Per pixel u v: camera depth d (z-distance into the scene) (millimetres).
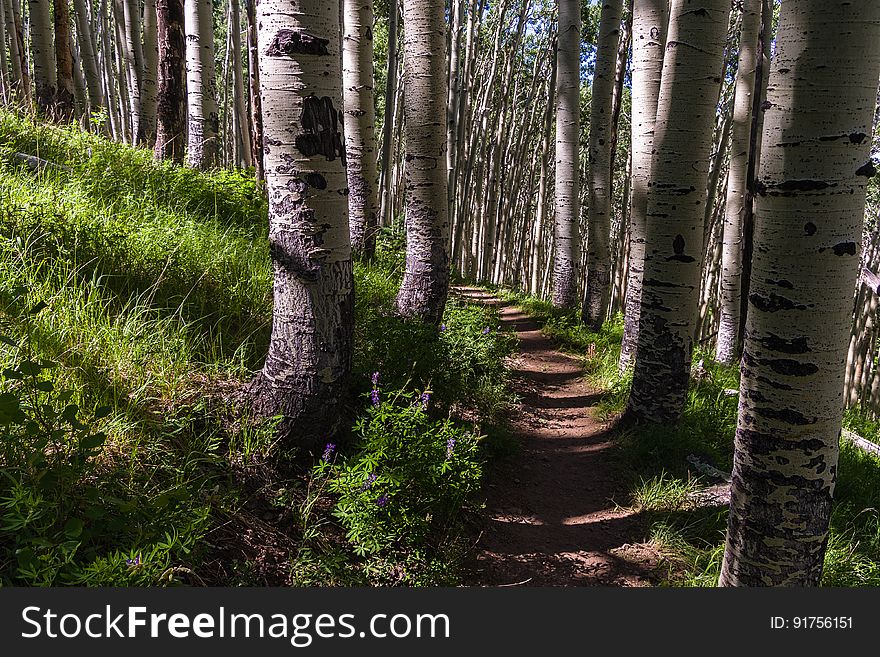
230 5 16719
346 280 3932
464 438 4082
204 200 7500
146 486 2992
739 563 3018
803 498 2793
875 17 2416
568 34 10742
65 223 4723
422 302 6543
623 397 6980
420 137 6309
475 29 20172
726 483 5172
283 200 3707
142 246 5008
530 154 26844
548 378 8234
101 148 7438
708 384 7578
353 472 3555
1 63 12547
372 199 8820
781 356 2701
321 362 3844
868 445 6824
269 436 3754
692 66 5344
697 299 5832
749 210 7113
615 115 12719
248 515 3408
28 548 2299
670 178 5559
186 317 4527
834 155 2504
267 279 5539
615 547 4387
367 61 8312
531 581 3826
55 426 2955
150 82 11375
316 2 3549
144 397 3553
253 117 10617
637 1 7324
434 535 3910
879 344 13336
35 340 3455
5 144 6242
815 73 2482
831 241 2559
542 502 4953
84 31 12750
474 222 25734
